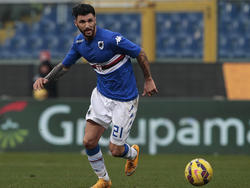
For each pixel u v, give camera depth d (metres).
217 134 41.12
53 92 46.84
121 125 20.00
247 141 40.81
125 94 20.00
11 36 71.38
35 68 48.12
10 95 48.25
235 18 67.88
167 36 68.19
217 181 25.59
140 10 65.75
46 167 32.56
